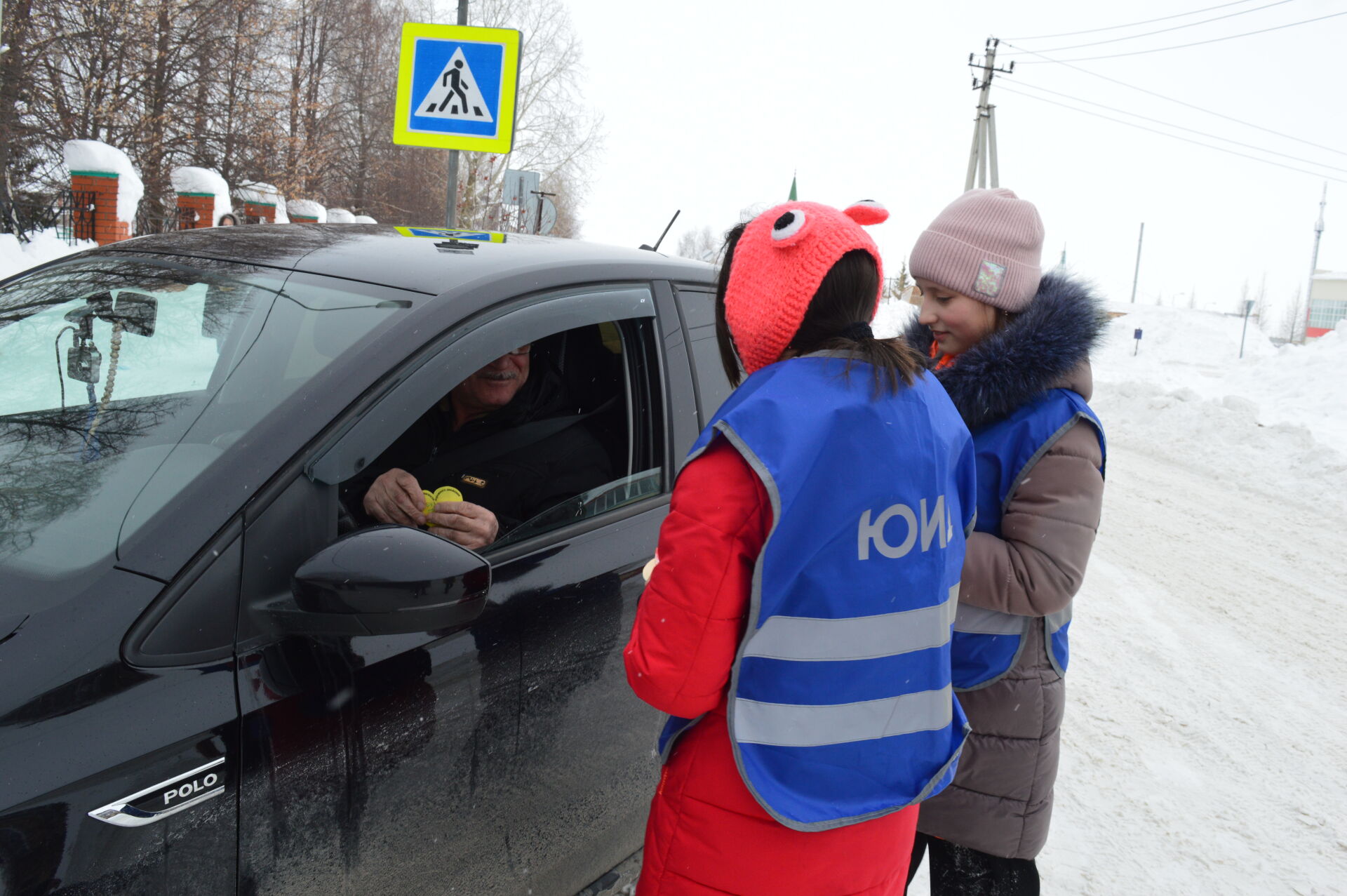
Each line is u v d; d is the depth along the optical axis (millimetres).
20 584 1281
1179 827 3143
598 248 2297
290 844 1357
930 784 1321
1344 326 18344
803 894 1265
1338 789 3496
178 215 13695
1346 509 8797
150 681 1231
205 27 15516
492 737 1670
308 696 1372
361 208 26969
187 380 1667
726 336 1474
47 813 1108
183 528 1341
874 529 1213
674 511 1201
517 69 6340
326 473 1470
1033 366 1684
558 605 1809
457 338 1722
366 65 26266
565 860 1886
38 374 1779
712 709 1267
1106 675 4422
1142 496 8828
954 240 1867
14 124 12781
